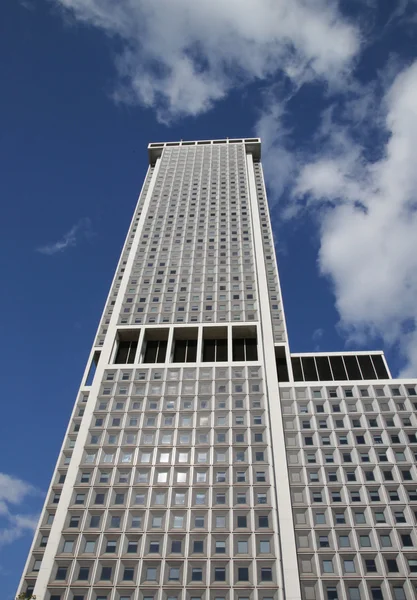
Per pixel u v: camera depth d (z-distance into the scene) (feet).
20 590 148.66
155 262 279.69
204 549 152.46
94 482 172.65
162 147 424.05
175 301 252.01
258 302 247.91
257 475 172.55
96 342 236.22
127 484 171.42
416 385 207.62
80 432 189.57
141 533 157.17
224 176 366.22
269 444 181.78
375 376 215.92
